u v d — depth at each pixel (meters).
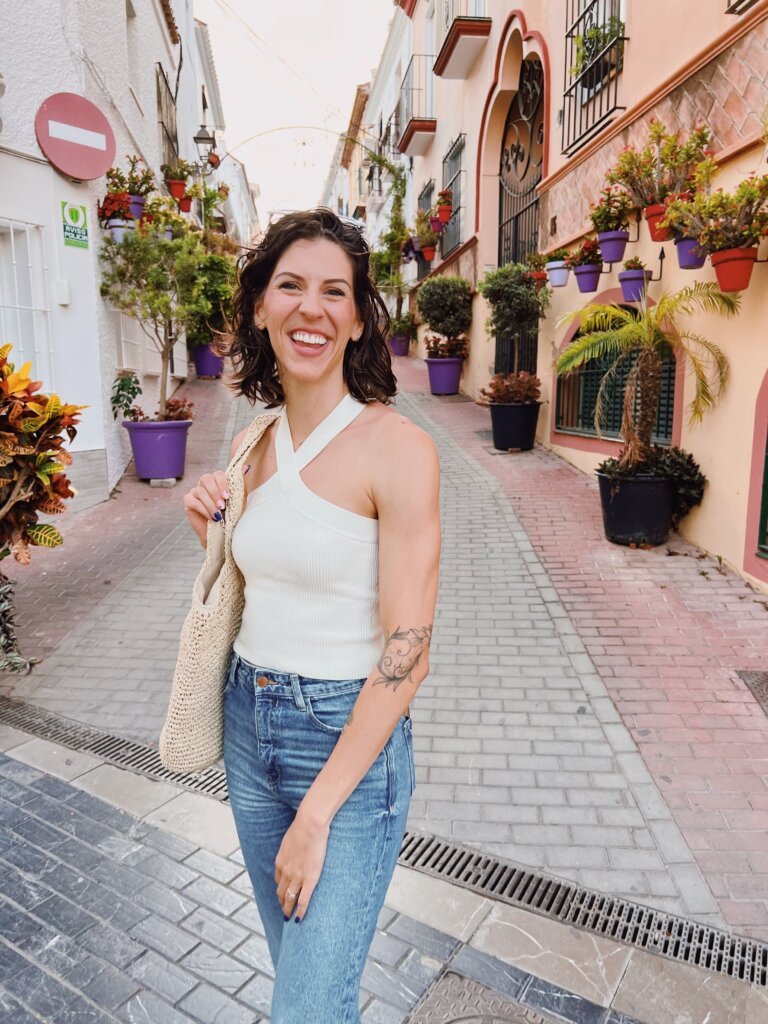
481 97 12.12
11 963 2.38
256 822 1.60
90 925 2.54
